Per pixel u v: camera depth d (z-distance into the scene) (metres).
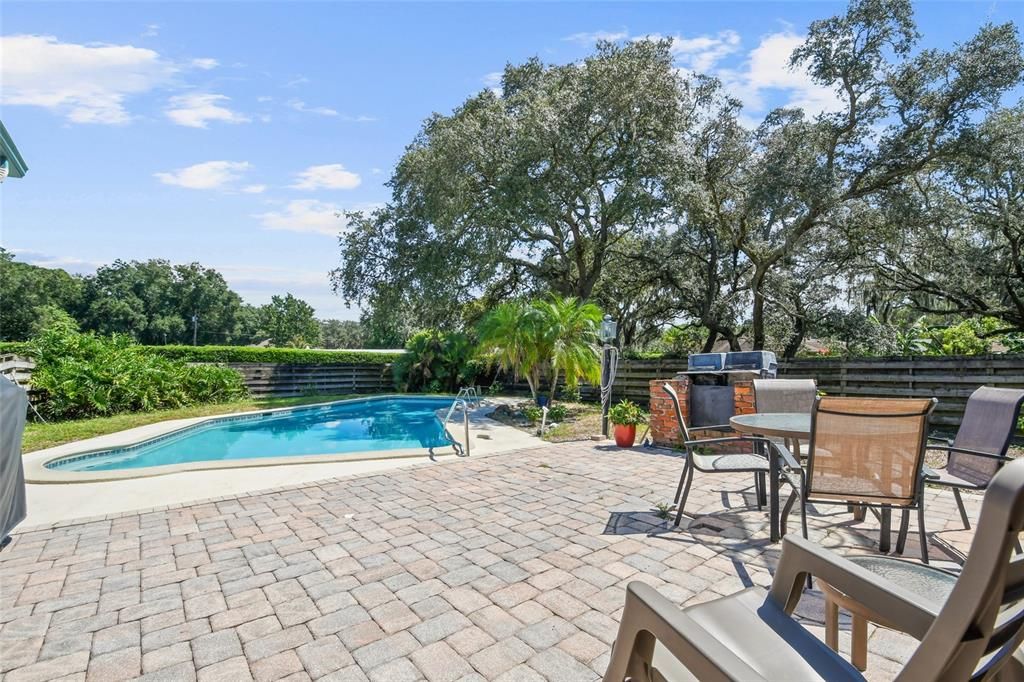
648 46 13.31
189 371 13.33
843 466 2.80
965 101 10.54
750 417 3.93
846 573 1.48
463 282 16.08
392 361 18.80
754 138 12.62
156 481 5.27
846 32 11.04
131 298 45.47
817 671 1.40
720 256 17.11
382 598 2.74
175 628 2.48
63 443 7.96
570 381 11.03
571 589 2.81
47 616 2.60
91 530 3.84
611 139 14.39
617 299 20.08
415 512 4.18
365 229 16.77
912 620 1.32
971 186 12.34
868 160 11.49
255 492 4.82
